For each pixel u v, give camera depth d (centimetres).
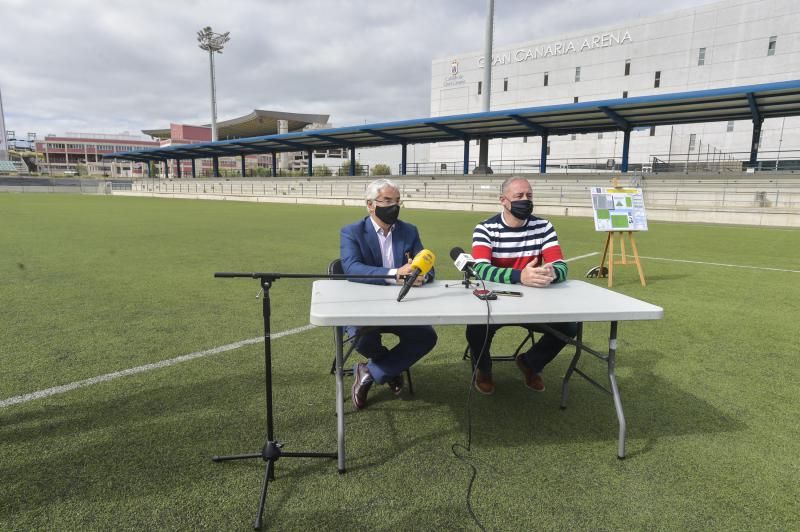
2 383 317
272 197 4031
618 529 191
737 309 532
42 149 10675
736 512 201
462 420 278
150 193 5756
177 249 992
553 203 2683
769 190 2047
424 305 219
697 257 945
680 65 3691
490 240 312
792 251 1035
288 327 448
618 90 3981
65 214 2069
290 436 257
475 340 304
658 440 257
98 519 192
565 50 4209
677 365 366
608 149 4031
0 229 1391
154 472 223
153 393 305
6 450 238
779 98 2038
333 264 298
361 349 283
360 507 202
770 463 236
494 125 2897
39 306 517
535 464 234
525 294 247
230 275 202
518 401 304
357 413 286
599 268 727
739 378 342
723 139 3541
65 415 275
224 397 301
